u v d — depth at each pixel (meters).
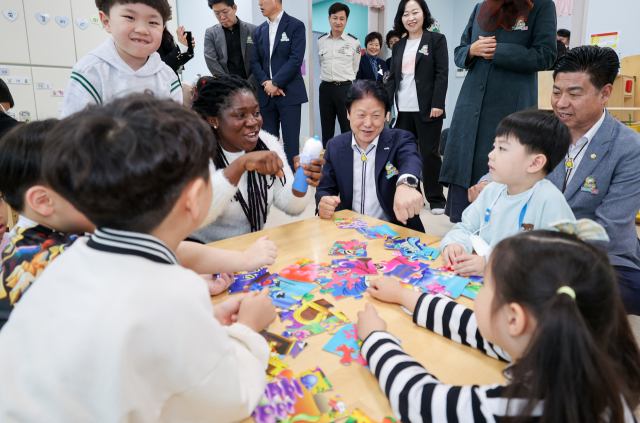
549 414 0.45
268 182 1.52
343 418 0.55
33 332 0.43
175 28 4.37
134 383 0.41
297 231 1.28
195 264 0.90
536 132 1.08
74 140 0.44
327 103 4.27
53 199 0.71
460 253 1.02
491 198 1.26
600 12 5.05
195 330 0.45
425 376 0.57
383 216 1.70
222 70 3.73
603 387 0.45
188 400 0.47
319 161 1.36
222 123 1.35
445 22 6.54
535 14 2.12
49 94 3.62
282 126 3.73
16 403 0.41
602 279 0.48
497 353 0.65
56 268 0.47
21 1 3.36
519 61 2.11
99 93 1.59
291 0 4.37
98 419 0.41
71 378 0.40
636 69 4.02
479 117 2.29
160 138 0.45
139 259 0.47
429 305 0.75
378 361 0.61
